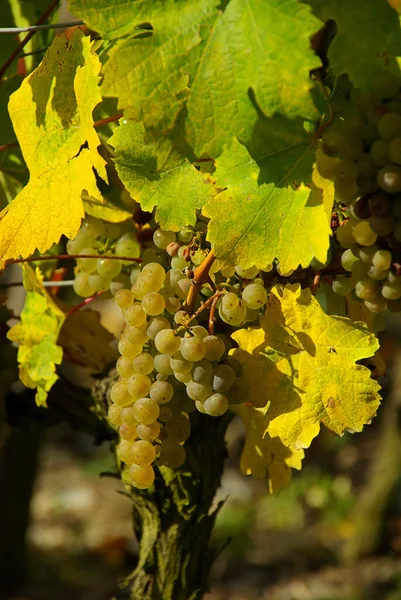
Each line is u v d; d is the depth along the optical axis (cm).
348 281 80
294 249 74
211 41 71
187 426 80
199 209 77
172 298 79
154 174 76
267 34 70
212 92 71
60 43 77
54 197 77
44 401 90
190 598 94
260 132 72
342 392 77
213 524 95
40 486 371
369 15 70
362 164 73
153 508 93
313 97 71
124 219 89
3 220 79
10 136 95
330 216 74
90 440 418
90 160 75
